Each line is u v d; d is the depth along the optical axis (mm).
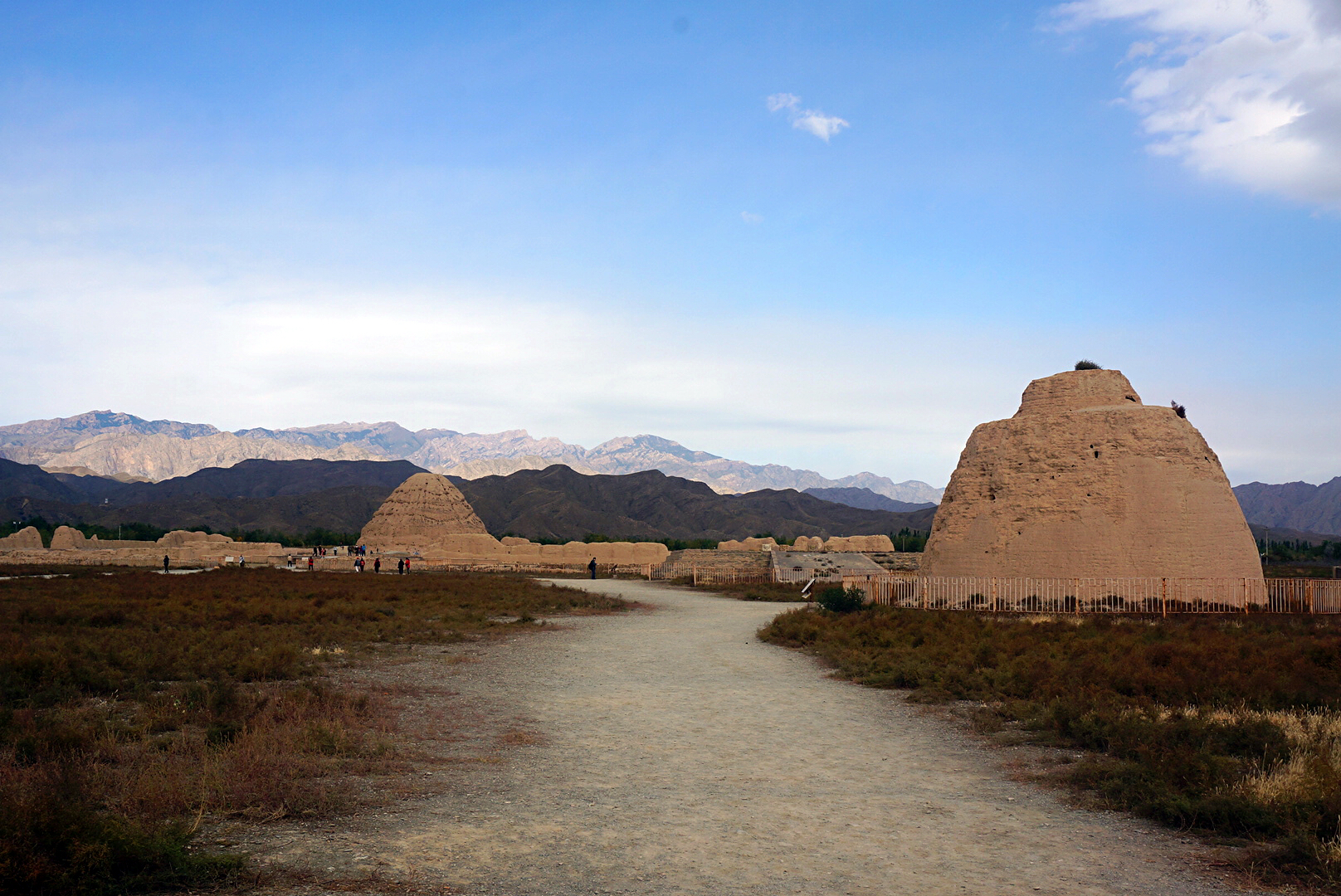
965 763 11180
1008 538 33219
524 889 6422
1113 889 6762
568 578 61781
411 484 113938
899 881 6859
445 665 18688
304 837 7383
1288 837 7586
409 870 6703
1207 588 30375
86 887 5824
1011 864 7316
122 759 9539
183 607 27984
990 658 18906
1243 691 14266
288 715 11766
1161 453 32438
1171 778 9383
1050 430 34375
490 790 9281
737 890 6543
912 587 33156
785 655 21891
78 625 22406
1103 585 30750
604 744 11828
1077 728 12055
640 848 7496
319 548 88062
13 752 9188
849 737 12711
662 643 23953
